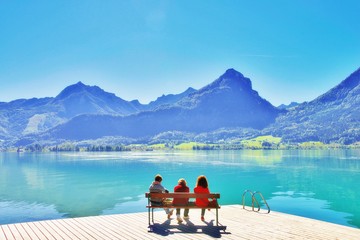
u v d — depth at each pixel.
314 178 47.38
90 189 39.44
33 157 146.88
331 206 26.64
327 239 10.47
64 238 10.72
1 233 11.33
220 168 67.19
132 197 33.12
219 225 12.35
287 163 81.25
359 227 19.67
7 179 51.78
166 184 43.44
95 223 12.68
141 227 12.08
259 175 52.69
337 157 111.06
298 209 25.50
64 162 99.31
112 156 138.88
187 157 119.75
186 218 13.41
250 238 10.63
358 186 38.81
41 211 26.27
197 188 13.05
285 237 10.71
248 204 27.98
